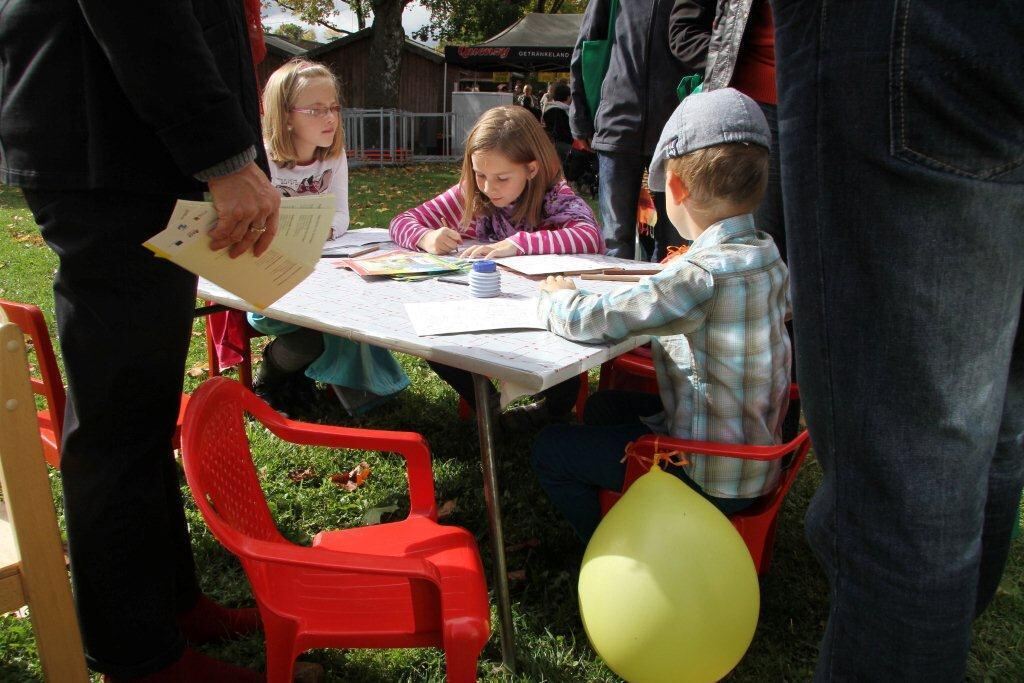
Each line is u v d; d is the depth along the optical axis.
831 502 1.21
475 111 18.11
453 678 1.33
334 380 2.92
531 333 1.72
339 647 1.38
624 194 3.58
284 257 1.40
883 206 1.06
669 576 1.51
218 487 1.44
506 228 2.97
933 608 1.13
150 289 1.33
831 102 1.08
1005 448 1.41
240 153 1.23
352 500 2.53
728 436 1.73
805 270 1.17
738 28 2.62
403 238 2.80
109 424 1.37
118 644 1.47
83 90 1.21
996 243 1.06
